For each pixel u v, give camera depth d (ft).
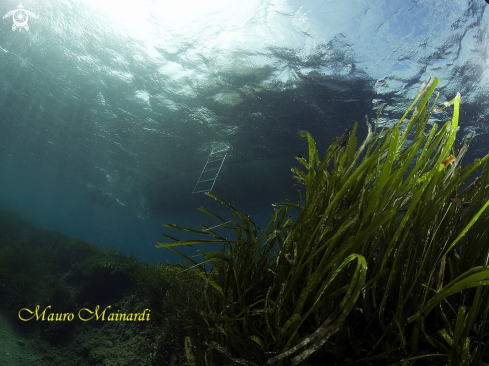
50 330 17.69
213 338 3.99
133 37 36.32
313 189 3.20
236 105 45.70
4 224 37.19
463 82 31.71
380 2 25.67
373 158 2.71
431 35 27.55
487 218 3.30
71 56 42.96
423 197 3.32
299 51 32.89
